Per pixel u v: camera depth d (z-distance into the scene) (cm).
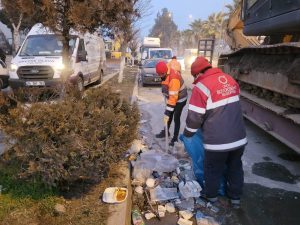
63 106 314
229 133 345
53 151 284
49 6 367
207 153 358
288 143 471
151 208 368
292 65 463
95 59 1333
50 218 295
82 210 312
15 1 379
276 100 544
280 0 543
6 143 301
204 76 353
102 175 357
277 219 357
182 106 551
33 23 418
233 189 372
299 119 437
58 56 975
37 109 295
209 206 376
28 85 926
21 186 330
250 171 486
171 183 412
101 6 384
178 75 521
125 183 370
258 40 912
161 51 1928
